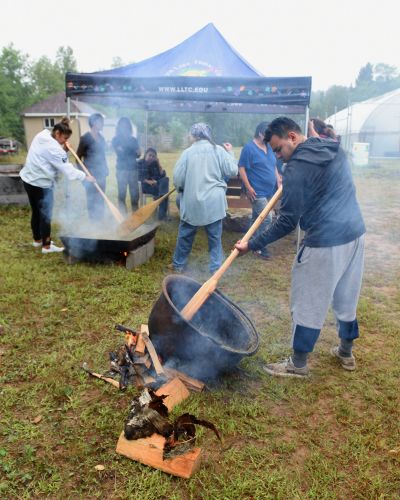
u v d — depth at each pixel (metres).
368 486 2.14
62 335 3.50
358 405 2.76
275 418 2.60
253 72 6.89
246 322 3.19
